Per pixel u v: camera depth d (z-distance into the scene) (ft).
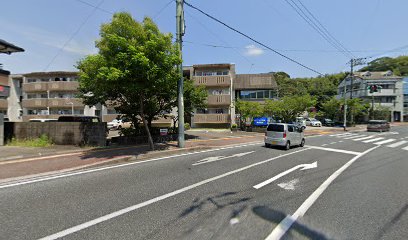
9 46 36.19
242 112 89.15
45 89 107.65
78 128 40.52
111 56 28.53
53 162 26.55
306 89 205.67
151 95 41.34
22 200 15.31
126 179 20.61
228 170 24.79
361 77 172.14
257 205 15.11
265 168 26.18
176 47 33.73
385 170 26.61
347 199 16.61
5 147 35.65
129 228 11.73
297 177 22.56
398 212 14.38
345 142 57.67
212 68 98.94
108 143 43.29
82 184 18.97
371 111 154.10
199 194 16.96
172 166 26.35
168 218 12.92
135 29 29.30
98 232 11.29
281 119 90.48
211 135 69.15
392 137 71.87
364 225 12.58
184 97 54.60
